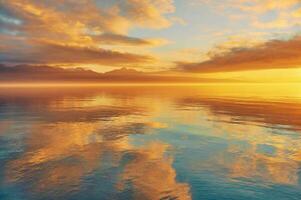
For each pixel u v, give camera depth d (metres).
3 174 16.38
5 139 26.12
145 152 21.14
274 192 13.78
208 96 118.56
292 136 26.78
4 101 82.88
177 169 17.09
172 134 28.25
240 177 15.70
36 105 67.31
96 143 24.36
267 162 18.45
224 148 22.20
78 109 57.00
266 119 39.44
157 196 13.37
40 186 14.57
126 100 90.00
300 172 16.50
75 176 15.98
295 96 113.75
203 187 14.37
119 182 15.02
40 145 23.66
